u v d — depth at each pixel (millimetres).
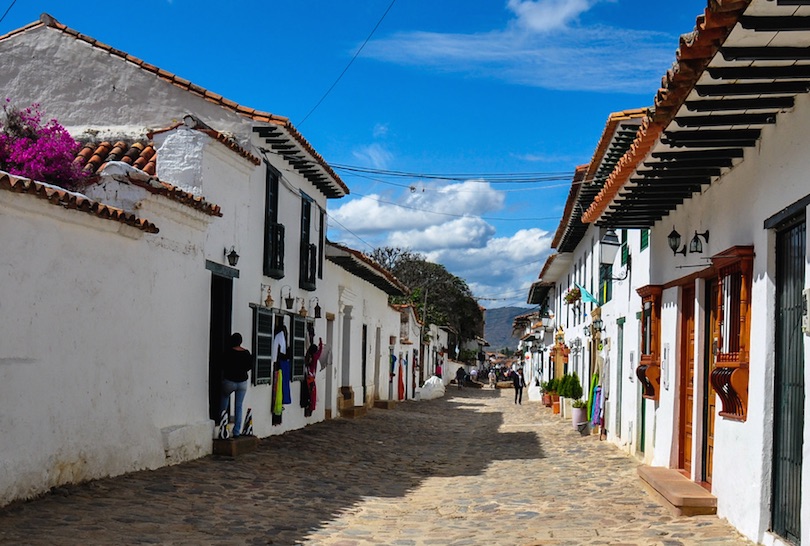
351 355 25594
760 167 7785
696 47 5852
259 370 15391
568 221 24031
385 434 20109
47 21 15211
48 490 8531
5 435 7824
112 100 15031
